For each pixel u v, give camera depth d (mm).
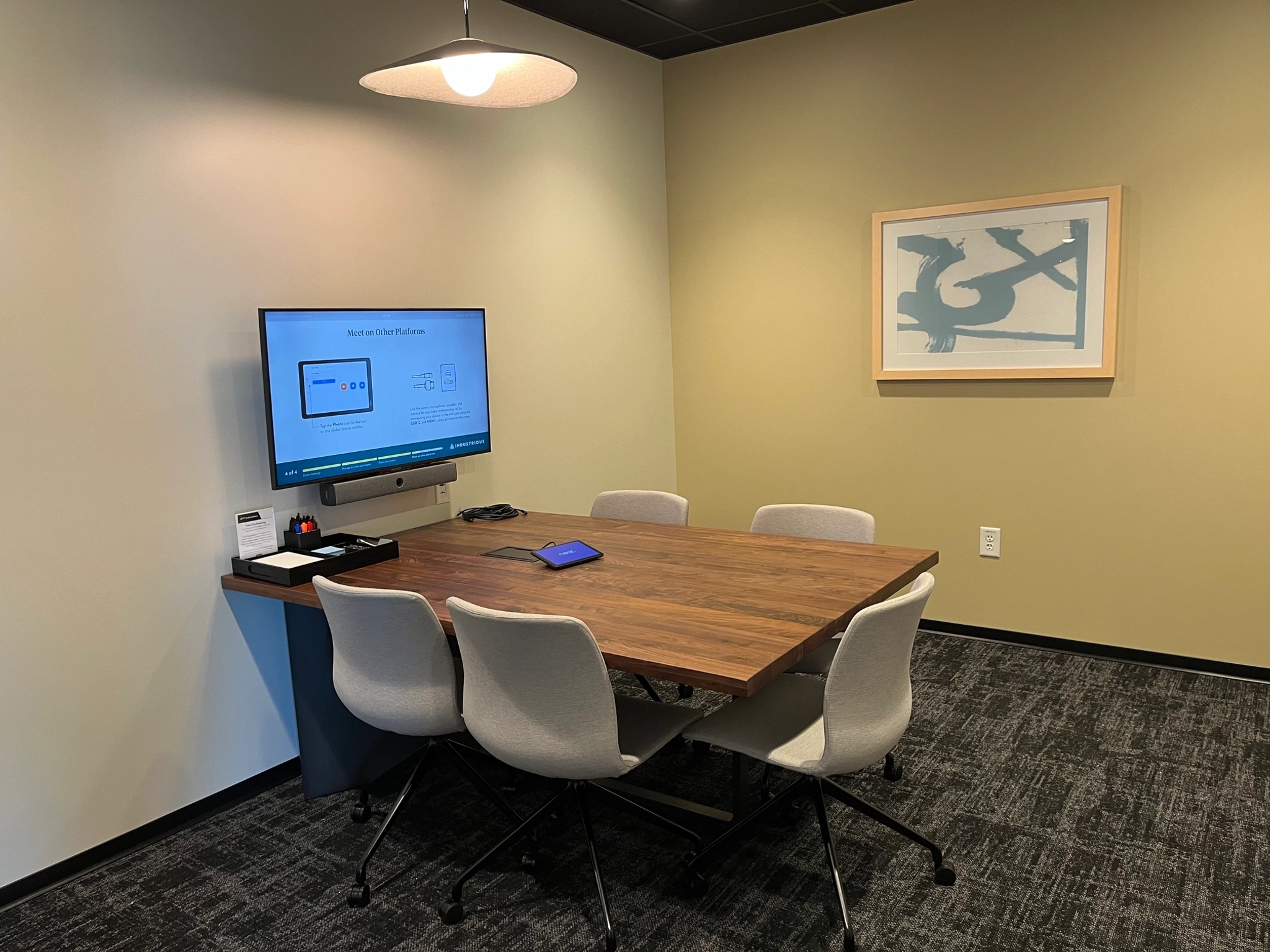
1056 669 3688
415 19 3299
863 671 1980
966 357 3908
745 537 3076
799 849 2477
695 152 4516
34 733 2406
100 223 2459
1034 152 3654
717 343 4605
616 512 3535
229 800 2877
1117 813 2596
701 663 1900
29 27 2291
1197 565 3555
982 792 2736
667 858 2461
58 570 2428
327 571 2719
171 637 2693
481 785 2561
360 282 3170
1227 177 3309
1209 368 3432
